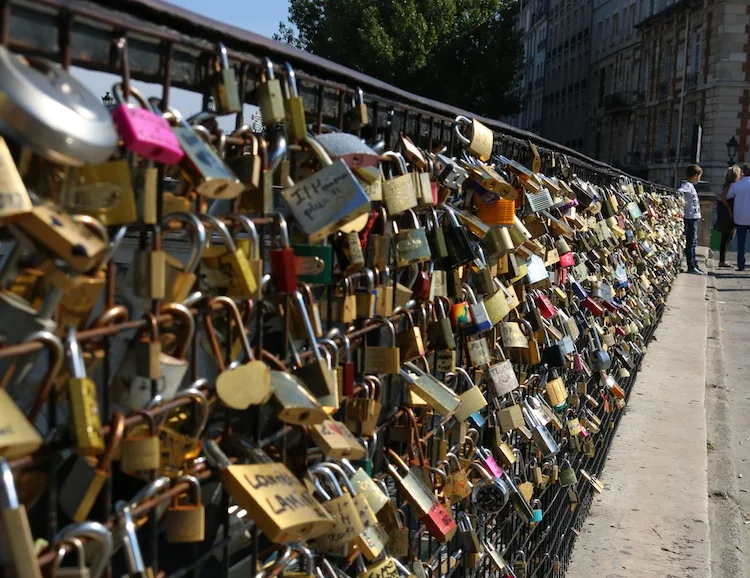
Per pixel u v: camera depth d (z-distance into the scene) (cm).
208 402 116
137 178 98
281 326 136
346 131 161
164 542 131
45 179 88
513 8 4325
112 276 96
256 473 116
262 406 141
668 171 5003
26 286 87
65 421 98
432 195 194
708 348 942
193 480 111
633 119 5609
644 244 786
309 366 134
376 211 166
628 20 5753
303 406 122
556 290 341
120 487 122
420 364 202
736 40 4384
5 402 80
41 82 81
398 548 180
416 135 195
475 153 229
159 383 105
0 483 79
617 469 491
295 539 115
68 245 84
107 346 97
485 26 4228
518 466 288
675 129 4981
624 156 5803
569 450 395
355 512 144
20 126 78
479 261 221
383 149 168
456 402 183
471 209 237
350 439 143
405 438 191
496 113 4350
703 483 473
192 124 114
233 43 118
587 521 419
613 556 382
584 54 6650
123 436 100
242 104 123
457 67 4259
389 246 173
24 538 79
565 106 7200
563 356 312
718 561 402
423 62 4109
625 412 607
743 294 1438
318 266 139
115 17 94
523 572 299
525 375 291
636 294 705
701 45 4612
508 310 247
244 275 115
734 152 4131
